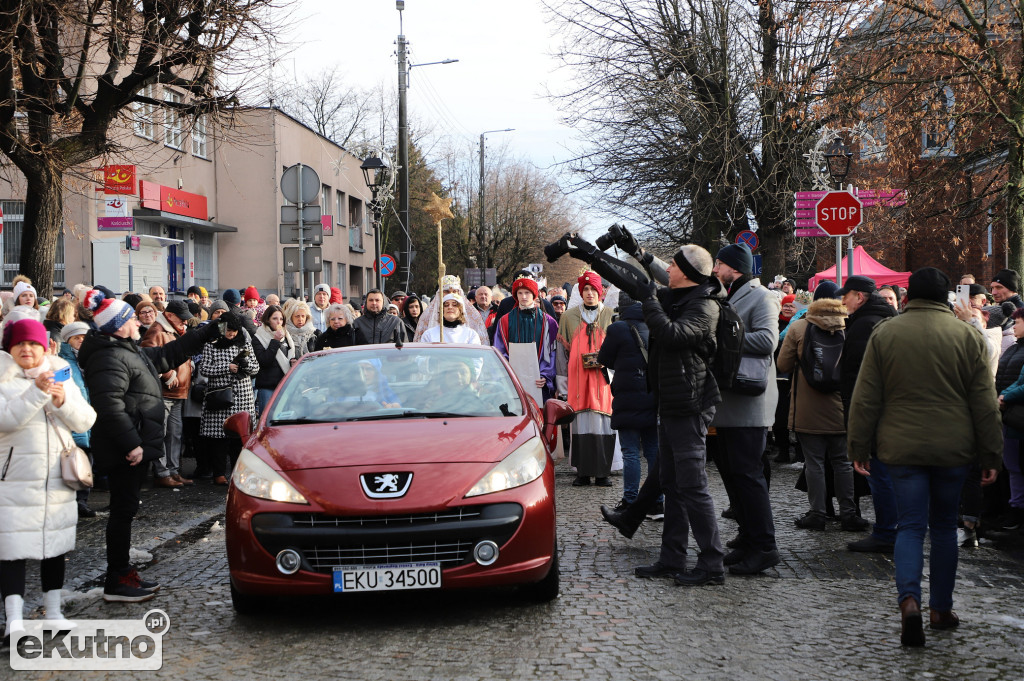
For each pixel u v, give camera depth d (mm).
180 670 4969
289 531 5527
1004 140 21516
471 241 65750
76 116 15070
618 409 8859
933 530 5500
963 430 5371
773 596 6148
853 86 22906
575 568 6934
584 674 4727
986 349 5457
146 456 6312
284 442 6129
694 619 5645
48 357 5684
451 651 5137
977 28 21203
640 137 29984
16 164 14172
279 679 4777
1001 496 8719
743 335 6598
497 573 5602
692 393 6402
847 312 8227
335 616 5879
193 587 6668
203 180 33750
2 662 5176
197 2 14648
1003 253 33625
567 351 11234
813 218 18047
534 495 5777
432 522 5566
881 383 5586
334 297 16953
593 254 6551
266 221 35344
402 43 29297
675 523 6660
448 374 6977
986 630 5406
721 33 28922
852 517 8266
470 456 5844
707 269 6520
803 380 8336
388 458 5781
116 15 13945
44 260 14500
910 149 23125
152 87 16969
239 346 11133
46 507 5508
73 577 7020
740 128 28953
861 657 4945
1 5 13141
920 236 28531
